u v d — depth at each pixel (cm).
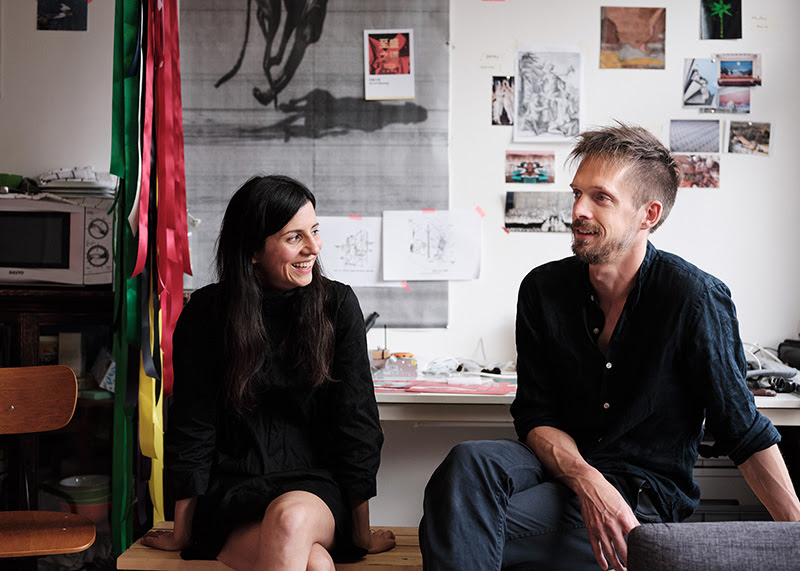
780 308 271
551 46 268
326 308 178
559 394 172
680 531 102
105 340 238
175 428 173
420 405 221
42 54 268
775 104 268
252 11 268
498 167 270
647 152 155
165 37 218
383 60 268
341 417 174
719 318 156
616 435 159
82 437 238
